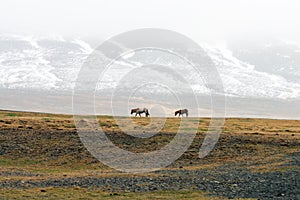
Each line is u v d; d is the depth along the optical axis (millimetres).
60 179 44500
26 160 59156
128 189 39062
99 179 44656
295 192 37594
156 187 40062
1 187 38781
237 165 55906
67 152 62938
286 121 133625
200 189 39188
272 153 64875
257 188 39406
